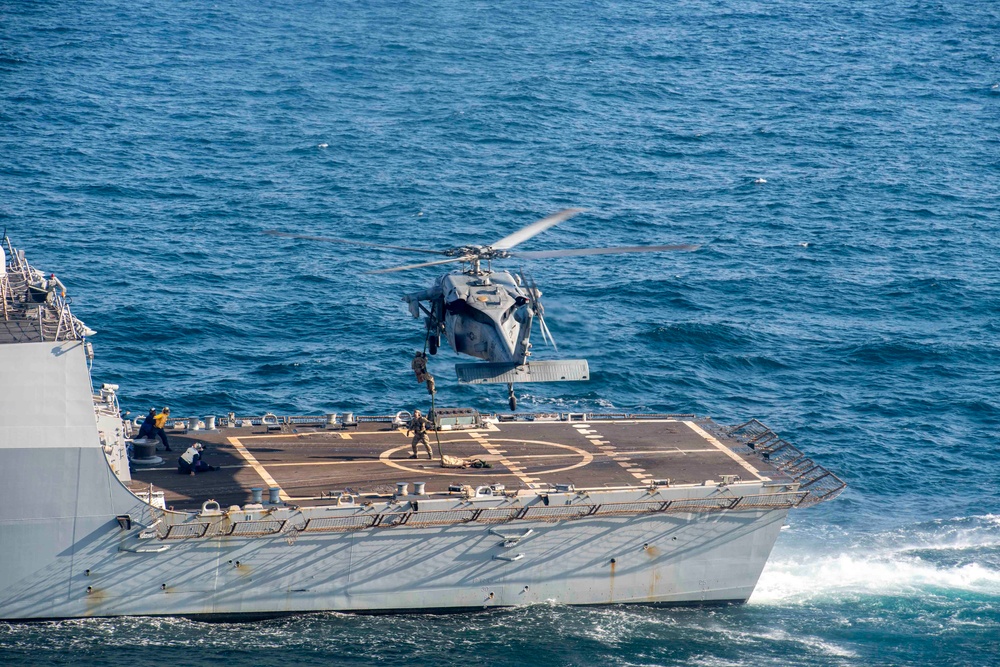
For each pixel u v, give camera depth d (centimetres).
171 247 17525
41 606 7931
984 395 13625
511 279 8594
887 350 14762
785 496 8831
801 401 13375
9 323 8406
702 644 8419
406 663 7900
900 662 8250
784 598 9244
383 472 9038
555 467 9325
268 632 8144
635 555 8788
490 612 8669
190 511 8025
